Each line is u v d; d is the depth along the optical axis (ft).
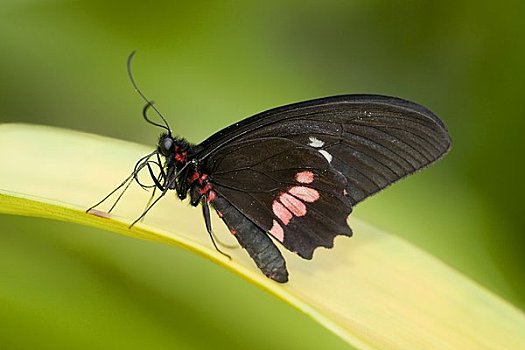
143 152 1.24
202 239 1.22
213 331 1.23
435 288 1.18
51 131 1.24
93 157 1.23
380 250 1.20
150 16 1.47
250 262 1.20
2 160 1.22
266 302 1.26
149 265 1.27
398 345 1.14
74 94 1.45
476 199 1.38
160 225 1.21
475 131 1.46
